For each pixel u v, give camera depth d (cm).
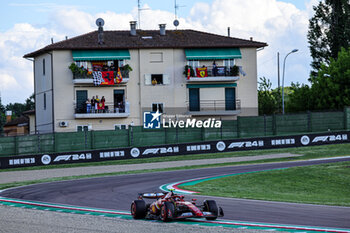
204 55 8956
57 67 8706
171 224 2477
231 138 8075
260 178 5012
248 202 3259
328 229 2241
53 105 8694
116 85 8831
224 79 8956
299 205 3084
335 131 8100
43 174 6362
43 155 7350
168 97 8969
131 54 8906
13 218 2875
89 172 6362
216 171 5816
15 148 7469
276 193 4231
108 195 3897
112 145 7862
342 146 7800
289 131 8238
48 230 2452
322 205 3089
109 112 8731
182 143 7806
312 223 2403
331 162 6200
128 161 7431
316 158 6812
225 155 7562
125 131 7906
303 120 8275
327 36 12500
